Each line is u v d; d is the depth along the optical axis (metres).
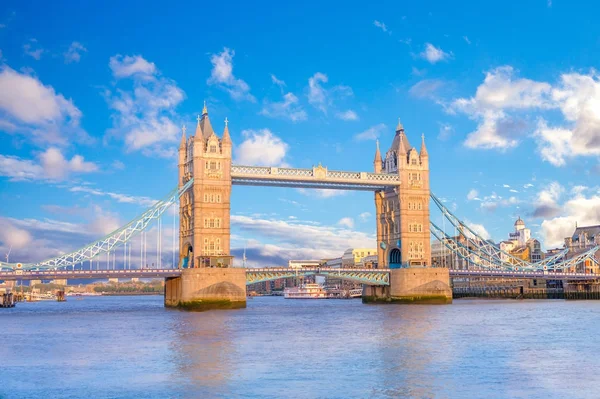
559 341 76.62
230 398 47.28
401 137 184.62
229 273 150.50
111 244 150.62
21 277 137.12
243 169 161.38
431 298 174.38
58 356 67.00
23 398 47.78
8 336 87.81
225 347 72.50
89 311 161.50
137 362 62.31
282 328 95.50
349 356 65.00
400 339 79.38
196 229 154.38
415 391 49.06
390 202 185.88
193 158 156.38
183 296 148.75
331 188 180.50
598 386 50.38
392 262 187.38
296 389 49.81
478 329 92.06
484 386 50.56
